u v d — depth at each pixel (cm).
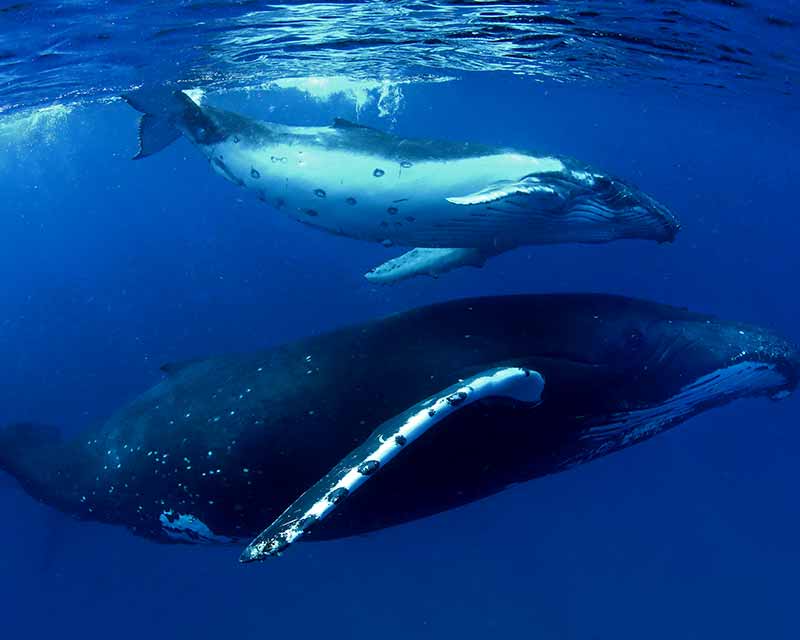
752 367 766
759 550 2184
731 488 2598
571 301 756
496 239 814
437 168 745
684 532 2250
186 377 777
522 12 1259
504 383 539
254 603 1755
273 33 1358
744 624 1830
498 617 1780
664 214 799
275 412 679
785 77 1806
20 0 929
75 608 1722
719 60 1670
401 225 798
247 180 880
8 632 1634
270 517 700
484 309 738
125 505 813
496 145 757
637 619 1809
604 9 1232
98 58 1406
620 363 724
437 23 1344
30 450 1012
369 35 1452
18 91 1672
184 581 1811
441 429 633
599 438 746
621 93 2983
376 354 696
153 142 984
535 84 2922
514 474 724
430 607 1794
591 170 748
